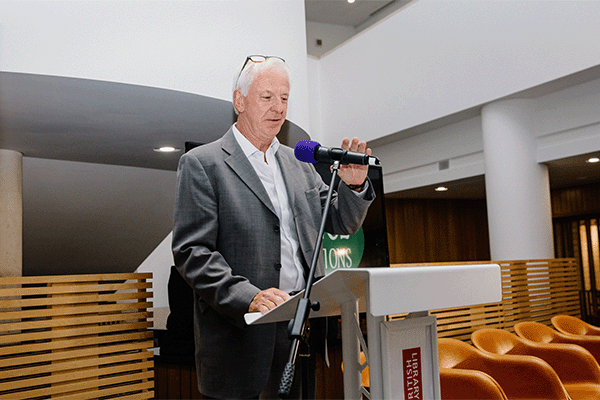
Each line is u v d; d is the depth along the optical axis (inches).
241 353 62.2
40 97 133.0
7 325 101.7
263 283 63.7
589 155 264.2
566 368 130.3
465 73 288.8
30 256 277.6
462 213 486.0
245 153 69.4
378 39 343.9
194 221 63.9
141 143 197.2
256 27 146.2
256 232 64.5
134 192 263.1
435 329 53.4
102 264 303.3
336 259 122.6
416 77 317.4
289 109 153.0
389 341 49.1
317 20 517.0
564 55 241.9
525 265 217.6
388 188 373.7
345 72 368.8
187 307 167.8
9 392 101.7
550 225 277.1
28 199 239.8
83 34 118.5
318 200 73.1
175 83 129.4
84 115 153.3
